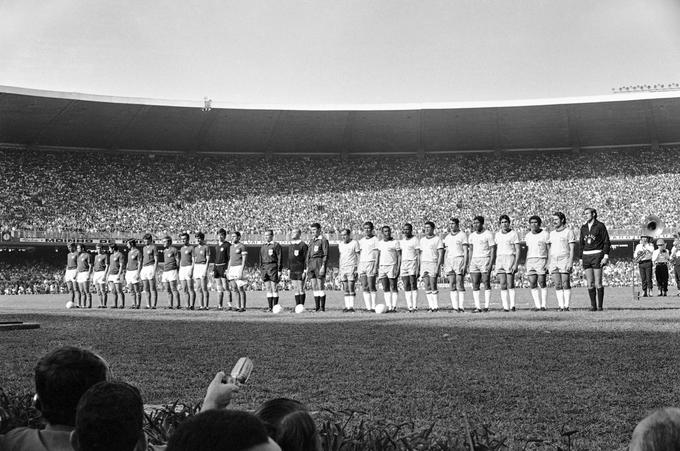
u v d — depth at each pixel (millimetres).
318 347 11953
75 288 30297
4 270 59031
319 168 71438
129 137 67750
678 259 32219
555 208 65562
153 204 65188
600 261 20078
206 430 1968
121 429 2699
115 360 10734
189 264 27047
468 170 70562
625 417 6504
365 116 67812
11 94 58188
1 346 12812
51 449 3188
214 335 14438
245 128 68625
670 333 13000
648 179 66500
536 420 6453
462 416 6617
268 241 24406
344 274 24109
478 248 22344
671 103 64188
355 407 7070
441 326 15469
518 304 26750
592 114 66500
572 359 9891
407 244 23453
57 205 62344
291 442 2852
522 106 65375
